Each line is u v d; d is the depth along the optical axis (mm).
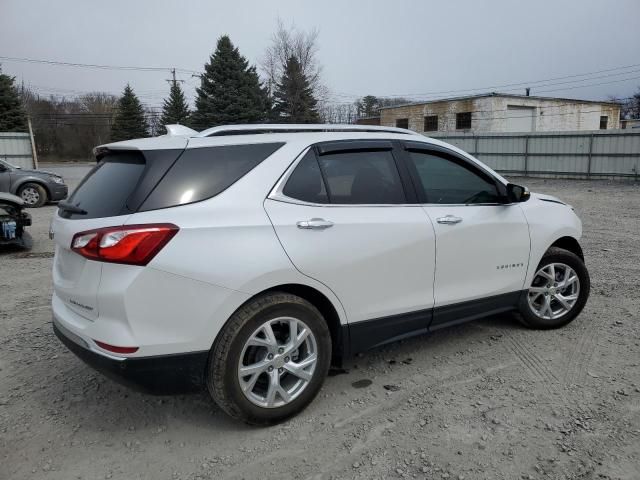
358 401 3412
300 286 3164
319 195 3260
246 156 3129
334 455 2848
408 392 3516
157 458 2859
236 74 51500
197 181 2936
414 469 2709
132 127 74000
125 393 3588
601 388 3496
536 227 4301
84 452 2922
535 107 42219
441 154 3943
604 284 5938
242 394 2959
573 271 4555
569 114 43875
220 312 2854
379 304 3449
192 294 2781
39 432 3125
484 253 3963
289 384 3188
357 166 3496
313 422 3172
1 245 8516
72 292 2922
